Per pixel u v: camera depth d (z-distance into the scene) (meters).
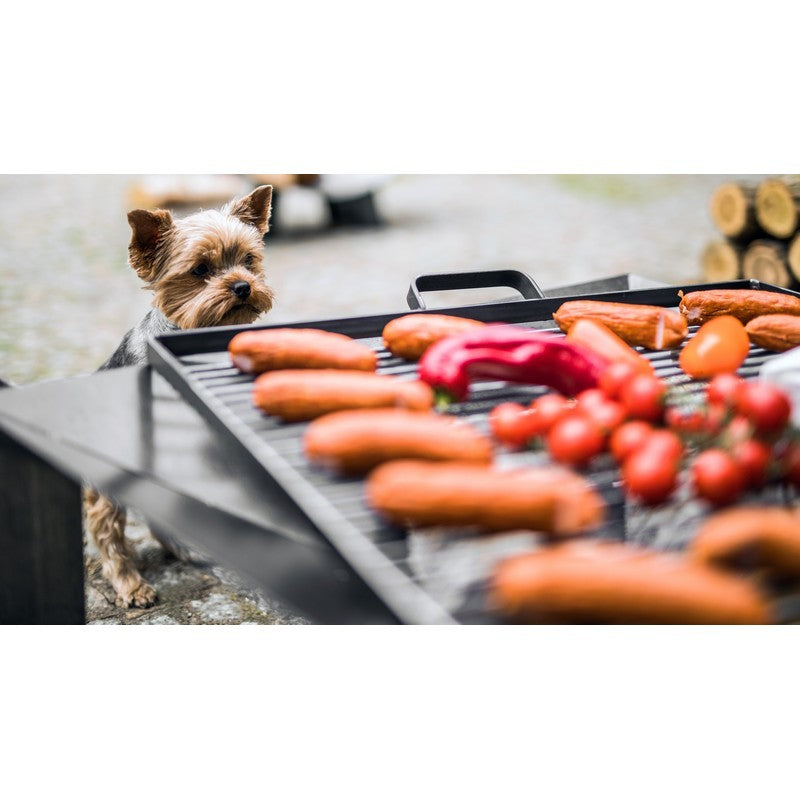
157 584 1.40
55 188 4.11
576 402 0.85
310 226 3.64
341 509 0.71
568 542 0.69
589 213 3.73
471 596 0.66
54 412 0.85
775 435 0.75
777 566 0.64
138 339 1.36
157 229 1.36
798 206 2.11
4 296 2.77
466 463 0.72
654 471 0.71
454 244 3.33
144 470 0.77
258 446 0.76
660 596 0.60
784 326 0.94
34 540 0.96
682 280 2.84
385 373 0.91
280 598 0.69
